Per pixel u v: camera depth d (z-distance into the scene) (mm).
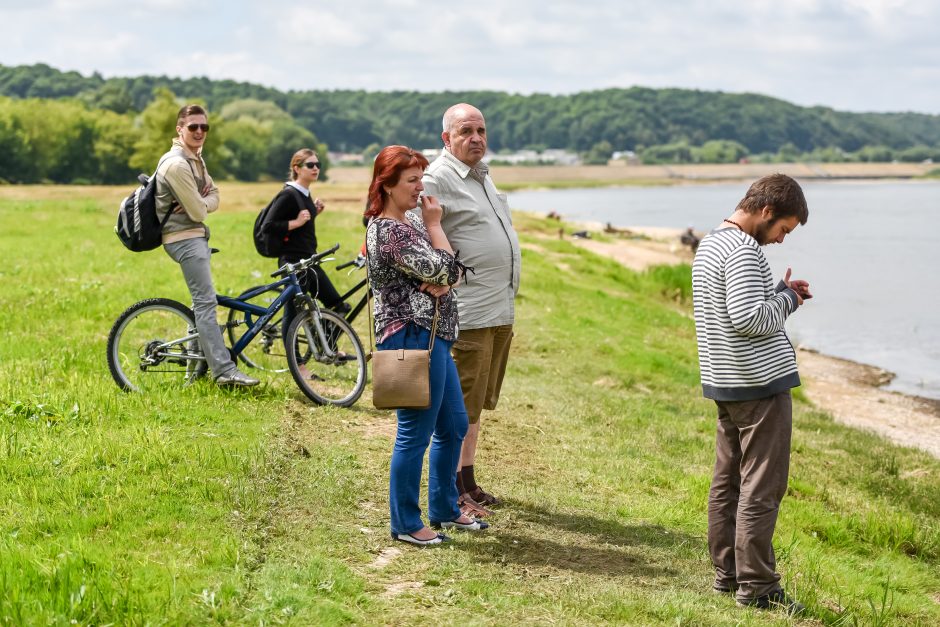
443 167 5523
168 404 6949
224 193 55594
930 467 10383
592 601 4512
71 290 12461
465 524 5371
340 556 4750
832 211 89188
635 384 11789
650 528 6066
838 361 19547
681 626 4391
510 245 5609
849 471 9602
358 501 5602
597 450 8047
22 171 121125
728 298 4629
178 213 7129
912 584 6492
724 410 4930
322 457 6258
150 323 7652
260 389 7613
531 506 6062
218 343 7352
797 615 4836
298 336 7996
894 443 11891
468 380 5617
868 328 23984
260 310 7648
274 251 8266
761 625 4535
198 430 6465
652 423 9680
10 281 13234
